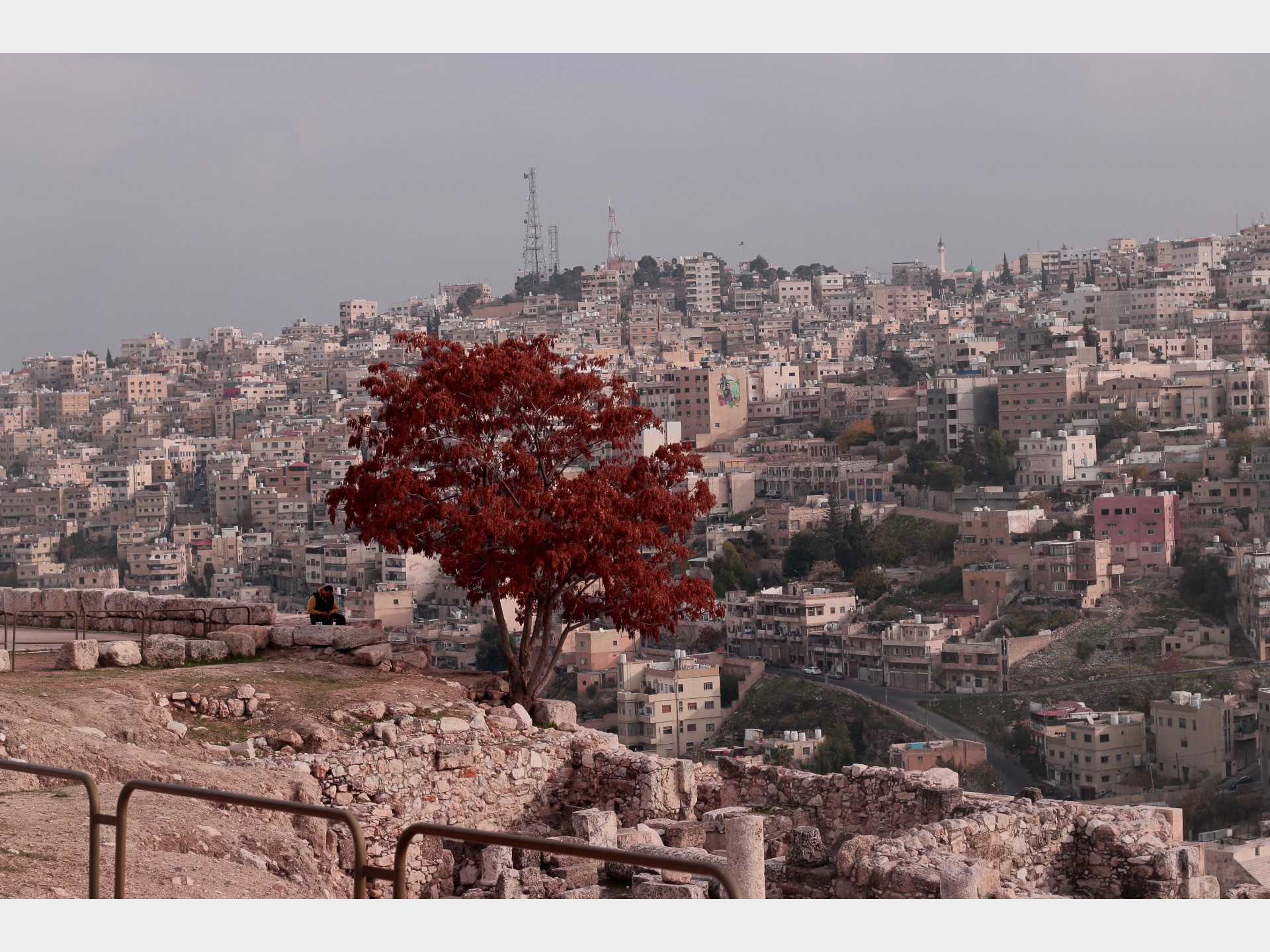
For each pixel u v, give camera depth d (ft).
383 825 84.38
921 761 498.69
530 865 82.12
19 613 124.67
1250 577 609.42
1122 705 547.08
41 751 74.02
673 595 101.19
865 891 69.77
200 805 71.31
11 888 53.06
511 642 103.09
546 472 106.83
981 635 650.02
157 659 102.12
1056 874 77.92
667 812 91.81
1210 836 377.71
